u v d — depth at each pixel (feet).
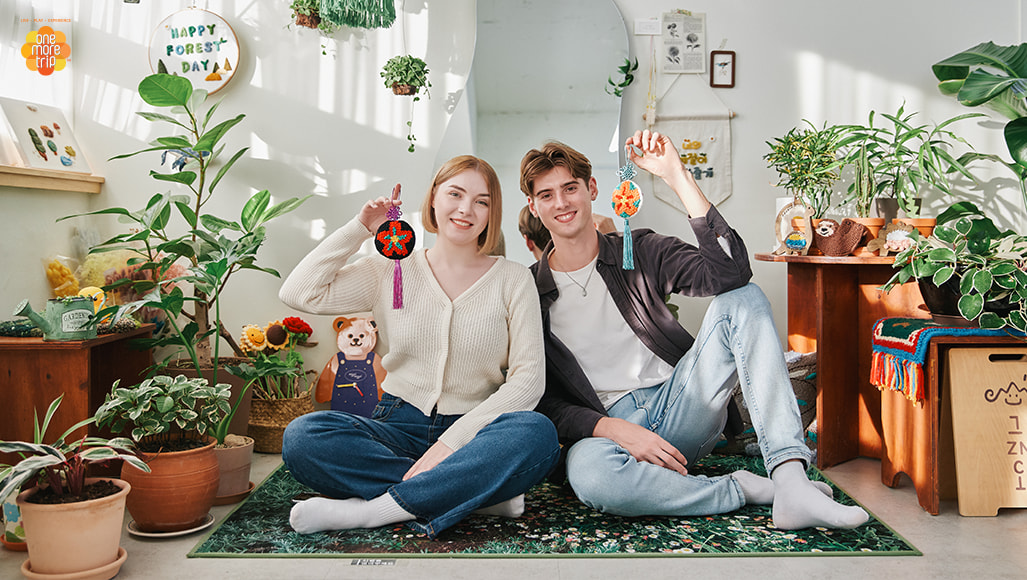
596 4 10.66
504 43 10.61
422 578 5.87
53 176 9.53
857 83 10.91
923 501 7.54
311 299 7.23
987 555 6.34
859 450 9.57
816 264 9.58
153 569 6.04
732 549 6.39
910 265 7.66
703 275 7.46
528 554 6.29
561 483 7.73
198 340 9.32
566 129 10.57
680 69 10.85
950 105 10.89
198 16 10.57
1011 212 10.88
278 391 9.93
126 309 7.59
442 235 7.31
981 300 7.20
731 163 10.93
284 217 10.78
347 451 6.75
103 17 10.61
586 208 7.91
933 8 10.85
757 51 10.89
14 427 7.20
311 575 5.92
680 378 7.48
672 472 7.03
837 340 9.25
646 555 6.28
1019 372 7.45
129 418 6.63
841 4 10.89
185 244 8.72
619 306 7.96
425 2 10.73
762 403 6.94
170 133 10.64
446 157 10.52
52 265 9.47
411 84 10.37
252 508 7.45
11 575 5.95
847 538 6.63
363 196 10.78
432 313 7.21
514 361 7.22
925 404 7.47
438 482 6.59
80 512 5.69
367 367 10.16
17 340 7.24
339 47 10.73
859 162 9.89
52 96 10.46
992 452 7.38
